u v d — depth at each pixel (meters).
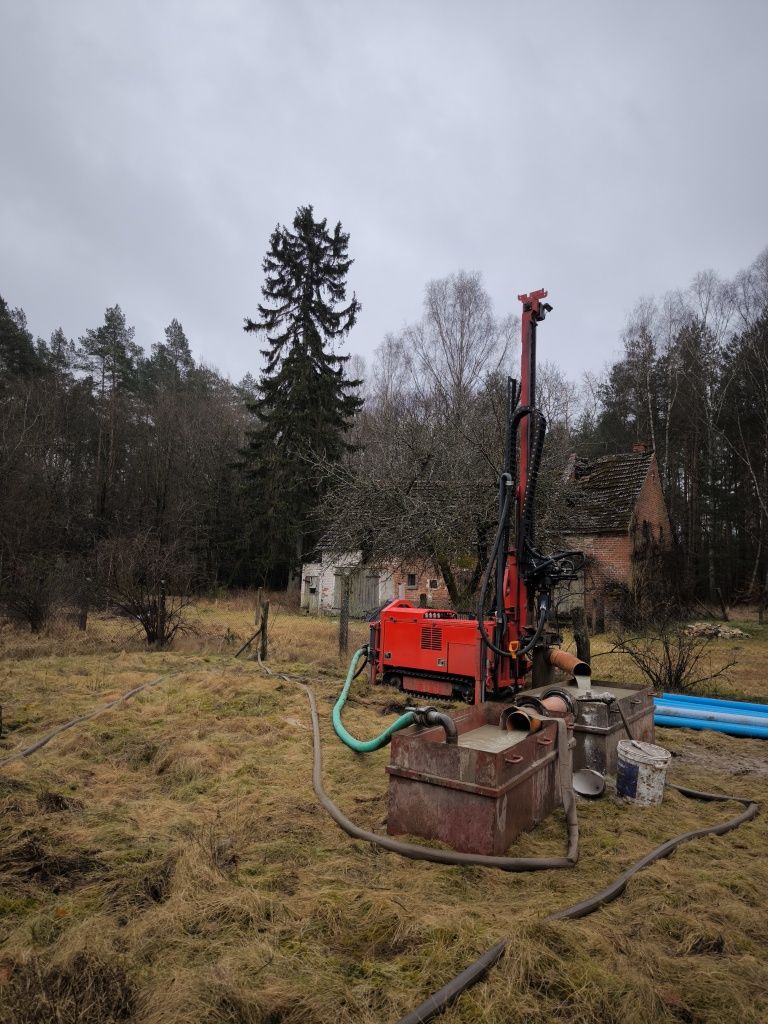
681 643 9.71
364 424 23.48
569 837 3.79
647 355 33.72
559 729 4.33
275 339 30.98
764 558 28.75
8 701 7.68
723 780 5.50
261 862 3.54
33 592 13.91
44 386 33.31
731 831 4.22
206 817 4.27
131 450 36.84
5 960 2.47
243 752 5.79
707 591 29.94
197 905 2.95
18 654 11.38
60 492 30.33
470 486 11.72
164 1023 2.14
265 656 11.51
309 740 6.15
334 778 5.07
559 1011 2.28
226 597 30.84
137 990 2.36
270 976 2.44
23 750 5.74
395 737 3.91
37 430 30.16
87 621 15.56
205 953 2.61
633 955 2.63
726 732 7.24
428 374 28.73
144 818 4.23
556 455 13.27
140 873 3.32
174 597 14.22
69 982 2.33
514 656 6.39
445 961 2.51
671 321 33.78
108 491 32.69
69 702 7.62
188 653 12.09
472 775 3.63
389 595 23.56
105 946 2.54
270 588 35.72
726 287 32.28
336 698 7.82
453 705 7.44
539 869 3.46
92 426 36.19
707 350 32.22
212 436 37.88
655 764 4.53
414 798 3.83
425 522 11.66
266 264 31.47
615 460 23.77
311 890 3.19
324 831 4.00
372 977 2.46
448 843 3.70
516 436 6.38
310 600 26.91
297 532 28.67
